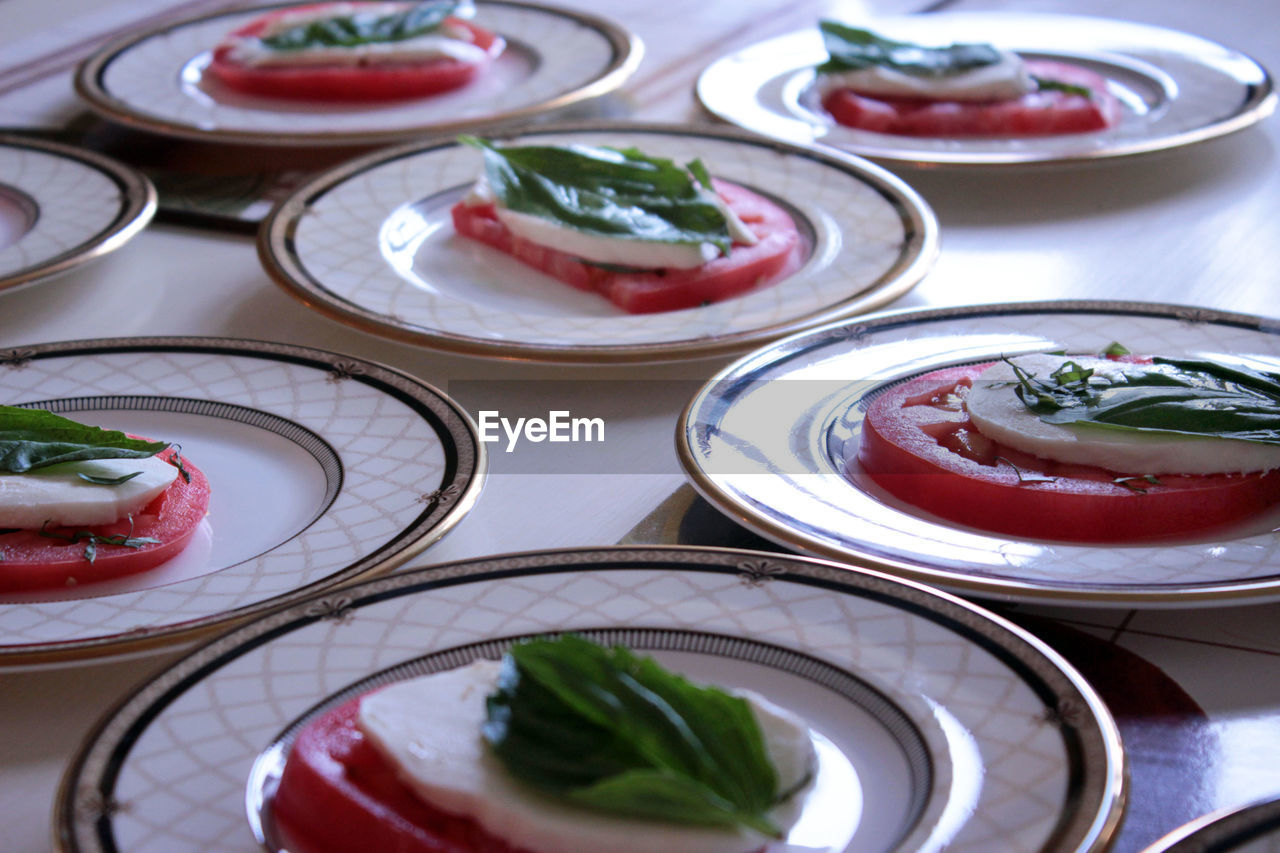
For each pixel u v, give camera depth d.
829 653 0.62
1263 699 0.66
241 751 0.57
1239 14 1.08
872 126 0.92
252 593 0.68
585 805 0.51
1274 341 0.75
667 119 0.96
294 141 0.91
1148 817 0.58
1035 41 1.02
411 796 0.54
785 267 0.82
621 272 0.81
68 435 0.71
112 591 0.69
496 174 0.83
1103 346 0.76
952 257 0.84
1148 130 0.92
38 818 0.60
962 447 0.72
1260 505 0.71
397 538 0.69
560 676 0.54
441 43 0.97
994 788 0.53
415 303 0.79
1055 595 0.66
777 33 1.06
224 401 0.75
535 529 0.71
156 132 0.92
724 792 0.52
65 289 0.83
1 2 1.13
